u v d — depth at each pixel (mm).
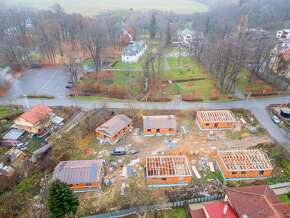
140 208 39500
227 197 37312
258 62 85625
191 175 44812
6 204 40906
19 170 47281
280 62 79250
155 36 164250
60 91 79062
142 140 57250
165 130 57969
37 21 142000
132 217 39156
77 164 45375
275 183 44719
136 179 45812
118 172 47781
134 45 119688
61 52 107250
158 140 57156
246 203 34594
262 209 33375
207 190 43406
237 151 49156
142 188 43844
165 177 43156
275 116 63469
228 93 77500
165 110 67562
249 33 133000
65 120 62719
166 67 105750
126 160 50812
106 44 124500
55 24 128500
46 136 56375
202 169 48344
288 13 167000
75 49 121500
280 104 68938
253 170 44406
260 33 133125
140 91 79625
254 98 74188
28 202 41656
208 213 34500
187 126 62156
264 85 79562
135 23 174000
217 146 54406
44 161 49688
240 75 91688
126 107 68188
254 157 46656
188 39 149125
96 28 132375
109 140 55938
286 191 43250
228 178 45375
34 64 99000
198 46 125500
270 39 119125
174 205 40500
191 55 124812
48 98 74062
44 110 60500
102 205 40719
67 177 42375
